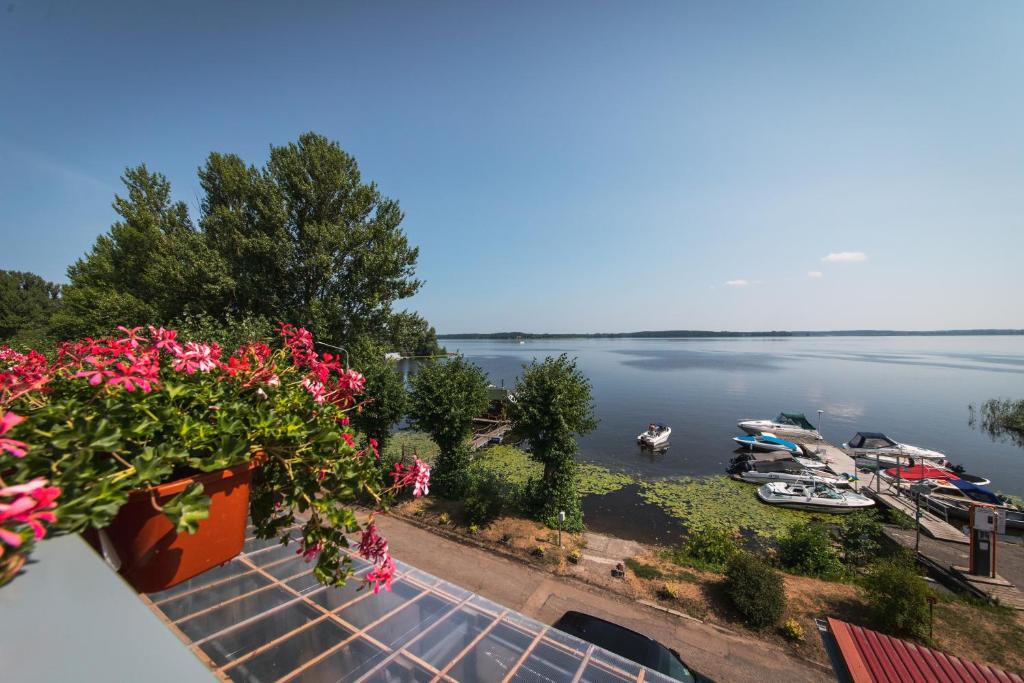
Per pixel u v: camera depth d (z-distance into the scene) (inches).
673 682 116.0
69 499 52.5
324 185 901.8
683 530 652.7
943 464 1011.3
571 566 458.3
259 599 126.6
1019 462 1122.7
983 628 372.8
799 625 370.6
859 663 288.4
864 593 424.2
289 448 84.7
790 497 743.7
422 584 139.6
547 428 560.4
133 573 66.2
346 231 909.8
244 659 105.1
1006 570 470.3
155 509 63.9
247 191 882.8
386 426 692.7
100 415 67.1
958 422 1555.1
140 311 821.2
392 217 992.9
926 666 280.5
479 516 542.0
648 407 1781.5
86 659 22.3
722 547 503.2
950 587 454.9
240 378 95.6
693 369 3395.7
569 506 567.5
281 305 871.7
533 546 491.2
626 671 116.6
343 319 901.8
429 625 123.0
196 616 118.4
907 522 610.2
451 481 642.2
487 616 129.3
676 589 418.9
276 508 91.7
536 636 124.7
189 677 23.0
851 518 571.2
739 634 361.4
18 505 35.3
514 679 110.7
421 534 515.2
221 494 74.0
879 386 2395.4
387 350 960.3
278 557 148.8
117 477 58.6
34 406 75.5
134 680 21.7
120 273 964.6
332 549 88.0
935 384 2476.6
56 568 32.8
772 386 2399.1
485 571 440.8
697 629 366.3
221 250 850.1
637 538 621.0
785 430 1274.6
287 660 105.8
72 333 958.4
